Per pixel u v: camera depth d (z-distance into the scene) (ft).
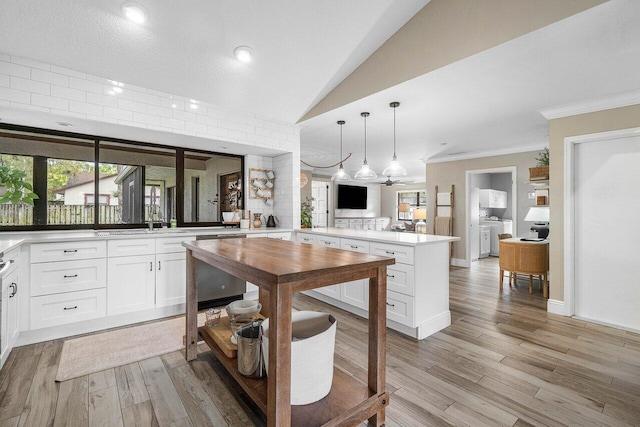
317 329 5.73
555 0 5.83
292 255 5.28
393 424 5.10
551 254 10.91
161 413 5.32
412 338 8.66
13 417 5.14
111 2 6.83
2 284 6.15
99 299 8.79
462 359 7.39
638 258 9.37
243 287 11.62
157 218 11.92
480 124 12.89
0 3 6.52
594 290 10.17
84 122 8.95
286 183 13.87
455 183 20.47
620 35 6.22
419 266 8.68
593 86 8.82
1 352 6.20
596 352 7.79
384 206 38.27
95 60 8.27
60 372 6.53
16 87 7.70
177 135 10.51
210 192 13.25
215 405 5.55
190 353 7.09
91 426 4.97
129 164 11.27
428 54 7.91
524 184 17.65
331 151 19.24
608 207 9.91
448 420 5.21
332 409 4.51
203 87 10.05
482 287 14.40
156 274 9.80
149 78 9.27
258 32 8.06
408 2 7.73
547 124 12.87
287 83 10.30
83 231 10.18
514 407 5.57
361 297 10.18
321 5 7.49
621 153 9.64
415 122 12.60
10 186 8.34
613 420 5.25
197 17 7.44
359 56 9.45
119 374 6.52
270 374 3.93
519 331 9.17
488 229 24.56
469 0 7.11
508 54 6.97
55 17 7.00
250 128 12.07
